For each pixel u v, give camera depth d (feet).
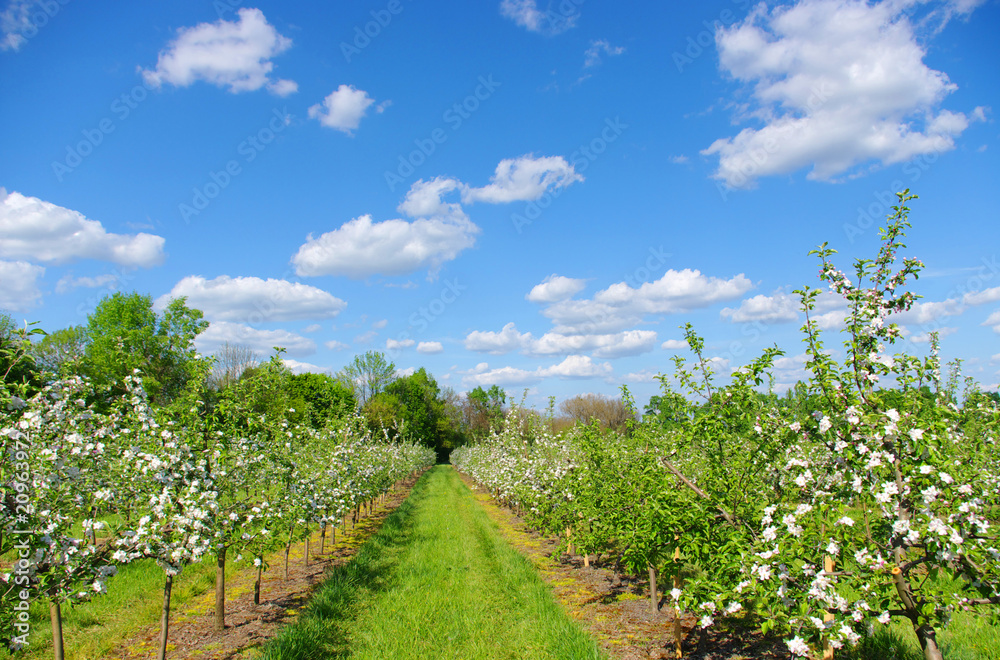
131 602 27.50
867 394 12.66
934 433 11.57
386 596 29.04
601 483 28.73
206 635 23.73
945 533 10.60
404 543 44.88
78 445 16.30
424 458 132.36
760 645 20.45
